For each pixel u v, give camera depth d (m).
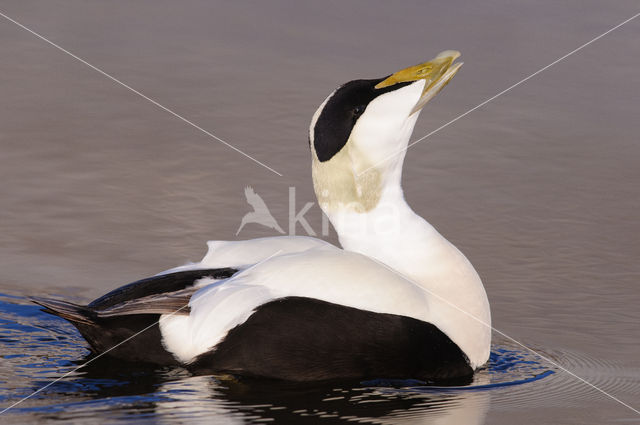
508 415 7.29
